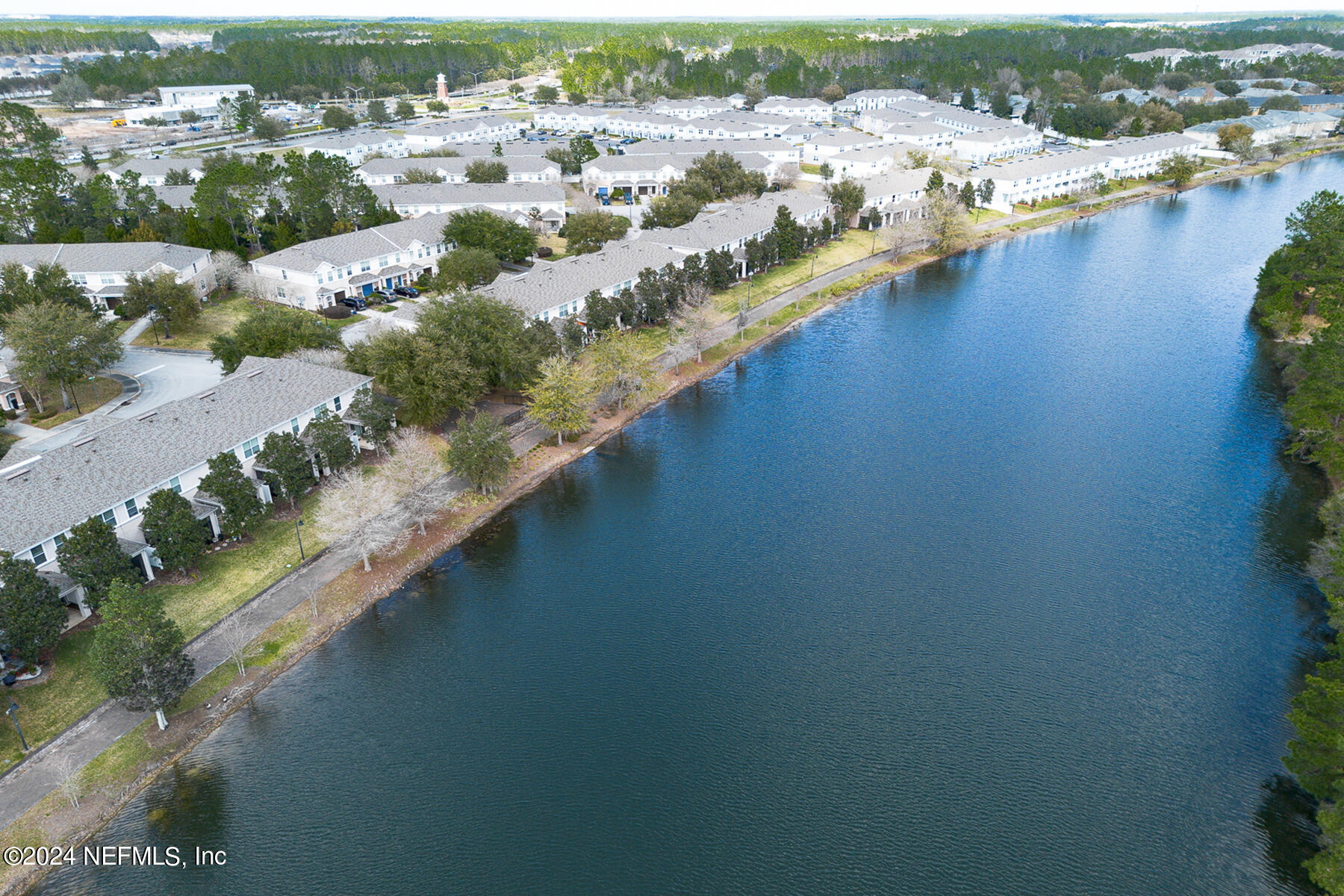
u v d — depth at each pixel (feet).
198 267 445.78
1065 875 159.53
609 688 203.62
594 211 572.51
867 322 444.96
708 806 173.06
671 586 240.32
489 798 174.91
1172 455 306.96
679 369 378.53
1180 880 158.71
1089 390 361.92
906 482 292.81
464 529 265.13
